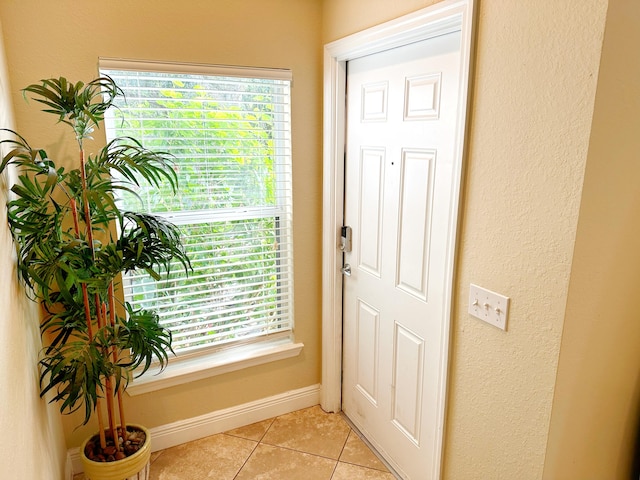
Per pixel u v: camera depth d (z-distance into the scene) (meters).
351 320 2.30
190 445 2.22
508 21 1.16
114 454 1.74
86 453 1.76
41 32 1.62
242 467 2.07
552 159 1.09
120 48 1.74
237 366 2.26
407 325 1.87
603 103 1.00
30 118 1.67
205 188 2.05
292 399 2.49
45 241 1.40
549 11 1.05
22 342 1.37
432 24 1.42
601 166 1.05
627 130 1.09
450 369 1.53
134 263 1.61
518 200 1.19
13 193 1.49
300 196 2.24
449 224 1.44
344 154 2.17
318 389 2.55
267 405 2.42
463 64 1.30
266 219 2.24
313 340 2.48
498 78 1.21
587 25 0.98
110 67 1.72
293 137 2.15
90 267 1.52
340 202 2.22
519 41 1.13
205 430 2.27
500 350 1.31
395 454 2.04
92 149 1.78
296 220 2.26
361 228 2.12
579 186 1.04
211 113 1.99
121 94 1.70
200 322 2.17
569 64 1.02
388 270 1.95
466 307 1.42
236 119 2.04
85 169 1.56
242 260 2.21
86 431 1.99
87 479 1.81
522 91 1.14
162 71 1.81
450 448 1.59
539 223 1.14
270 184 2.21
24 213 1.50
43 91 1.33
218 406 2.29
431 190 1.64
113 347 1.69
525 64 1.13
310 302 2.42
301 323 2.42
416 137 1.68
